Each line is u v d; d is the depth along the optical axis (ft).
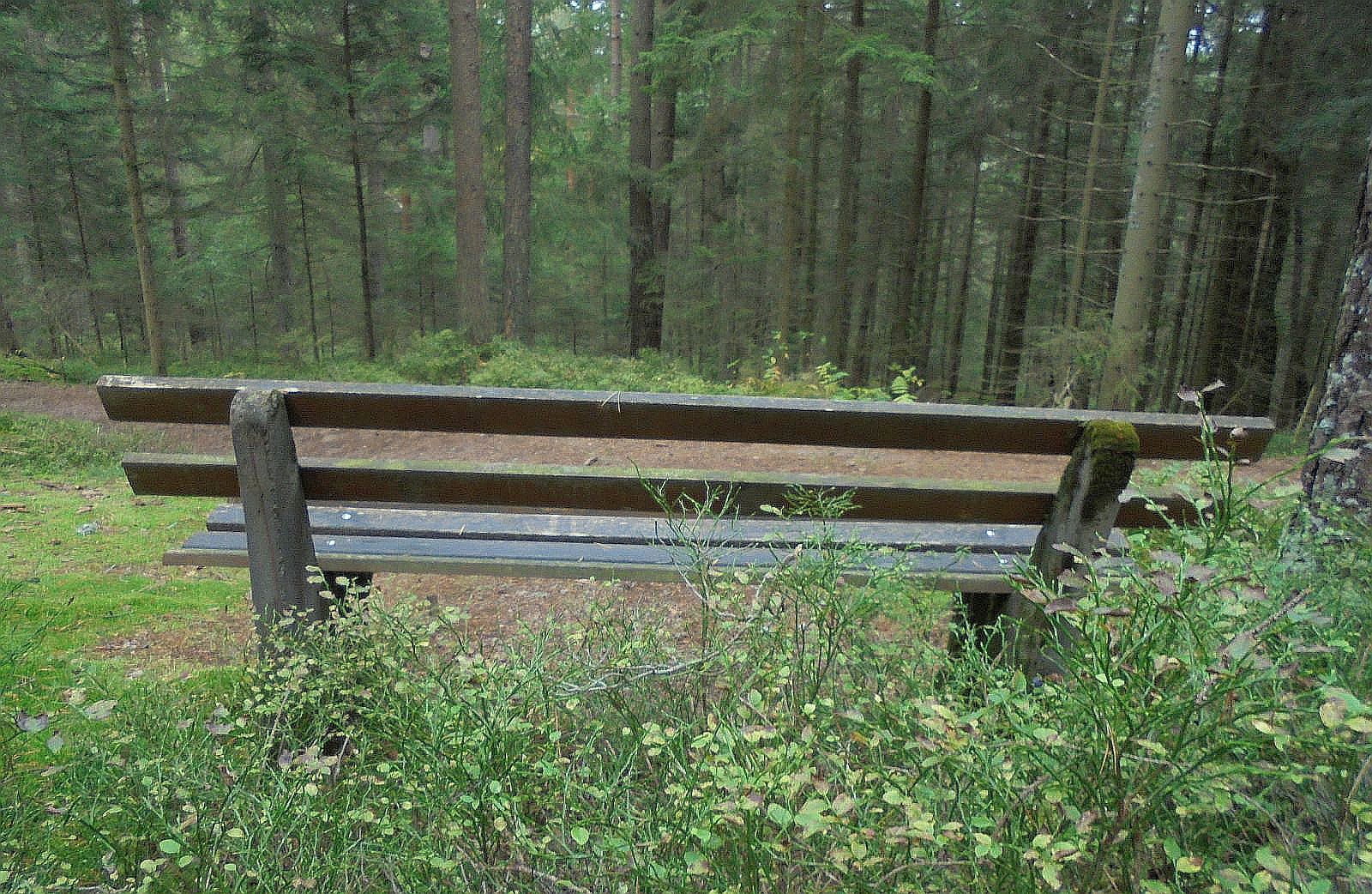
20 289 75.20
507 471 7.86
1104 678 4.22
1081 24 53.72
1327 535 6.95
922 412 7.45
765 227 75.05
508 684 5.83
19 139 74.33
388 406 7.53
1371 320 8.62
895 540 8.45
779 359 46.14
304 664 6.91
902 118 72.33
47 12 56.70
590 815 5.26
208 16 62.75
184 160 77.71
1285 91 49.67
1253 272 63.31
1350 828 4.15
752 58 69.21
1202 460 7.73
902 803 4.08
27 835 5.94
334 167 76.54
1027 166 63.93
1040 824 4.36
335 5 62.44
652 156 62.18
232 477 8.07
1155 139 31.65
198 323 84.07
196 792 5.84
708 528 8.08
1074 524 7.47
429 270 84.33
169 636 11.66
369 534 8.57
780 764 4.40
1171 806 4.35
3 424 28.63
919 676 6.39
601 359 44.86
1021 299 67.31
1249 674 3.85
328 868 5.36
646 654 6.77
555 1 64.95
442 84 67.15
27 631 11.32
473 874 5.44
